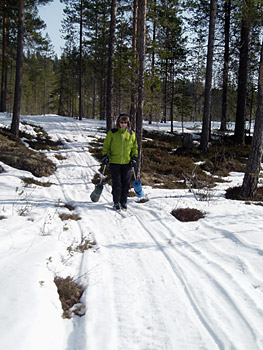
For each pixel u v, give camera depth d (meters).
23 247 3.02
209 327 2.00
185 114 21.55
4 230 3.52
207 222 4.48
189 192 7.10
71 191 6.87
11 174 7.38
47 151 11.40
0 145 9.52
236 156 13.56
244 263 2.94
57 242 3.39
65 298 2.37
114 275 2.78
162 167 10.62
